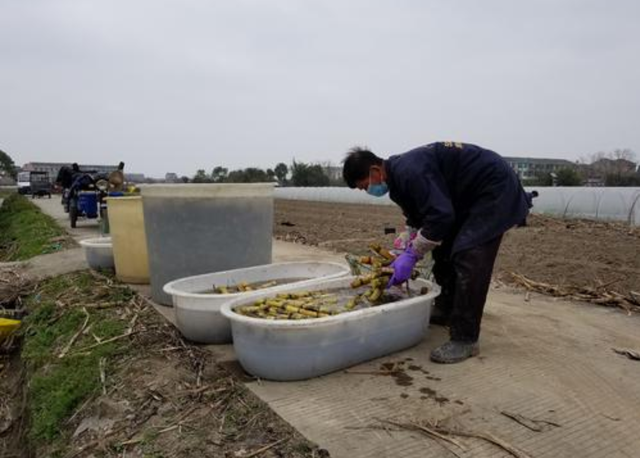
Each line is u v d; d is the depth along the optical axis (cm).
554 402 266
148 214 441
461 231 315
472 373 302
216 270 427
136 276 543
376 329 314
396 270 315
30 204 2127
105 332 393
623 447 226
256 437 236
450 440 228
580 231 1024
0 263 779
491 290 528
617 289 524
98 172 1381
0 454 346
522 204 318
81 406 305
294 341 282
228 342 356
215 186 414
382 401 266
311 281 377
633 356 326
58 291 559
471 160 312
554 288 516
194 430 247
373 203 2434
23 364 431
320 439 229
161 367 317
